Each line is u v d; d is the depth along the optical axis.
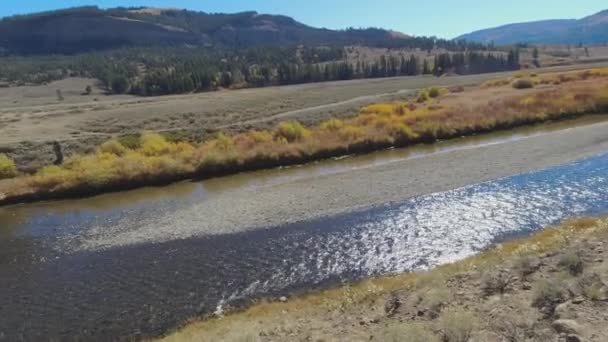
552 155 29.88
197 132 44.31
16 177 33.97
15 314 15.07
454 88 73.00
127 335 13.37
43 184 30.89
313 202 24.08
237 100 67.94
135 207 26.91
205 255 18.58
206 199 27.02
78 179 31.11
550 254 12.06
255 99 68.56
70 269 18.56
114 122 52.38
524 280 10.54
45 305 15.56
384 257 17.02
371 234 19.20
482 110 45.19
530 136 37.38
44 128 49.28
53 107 80.94
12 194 30.02
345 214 21.91
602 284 8.99
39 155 38.34
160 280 16.66
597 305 8.24
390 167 30.61
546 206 20.81
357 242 18.52
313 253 17.84
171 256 18.81
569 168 26.75
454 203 22.23
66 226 24.47
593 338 7.11
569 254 10.95
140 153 37.81
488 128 41.66
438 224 19.73
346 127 41.06
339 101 65.19
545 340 7.36
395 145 38.62
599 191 22.22
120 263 18.66
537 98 48.19
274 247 18.70
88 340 13.28
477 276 11.70
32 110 75.50
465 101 52.59
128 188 31.67
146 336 13.22
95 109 66.69
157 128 49.47
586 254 11.43
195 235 20.97
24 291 16.83
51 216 26.58
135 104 72.31
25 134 45.75
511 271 11.31
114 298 15.62
